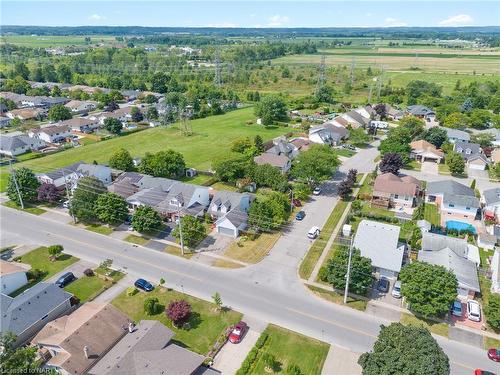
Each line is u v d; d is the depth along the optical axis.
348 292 52.59
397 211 74.44
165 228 67.94
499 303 45.53
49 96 173.25
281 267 57.72
